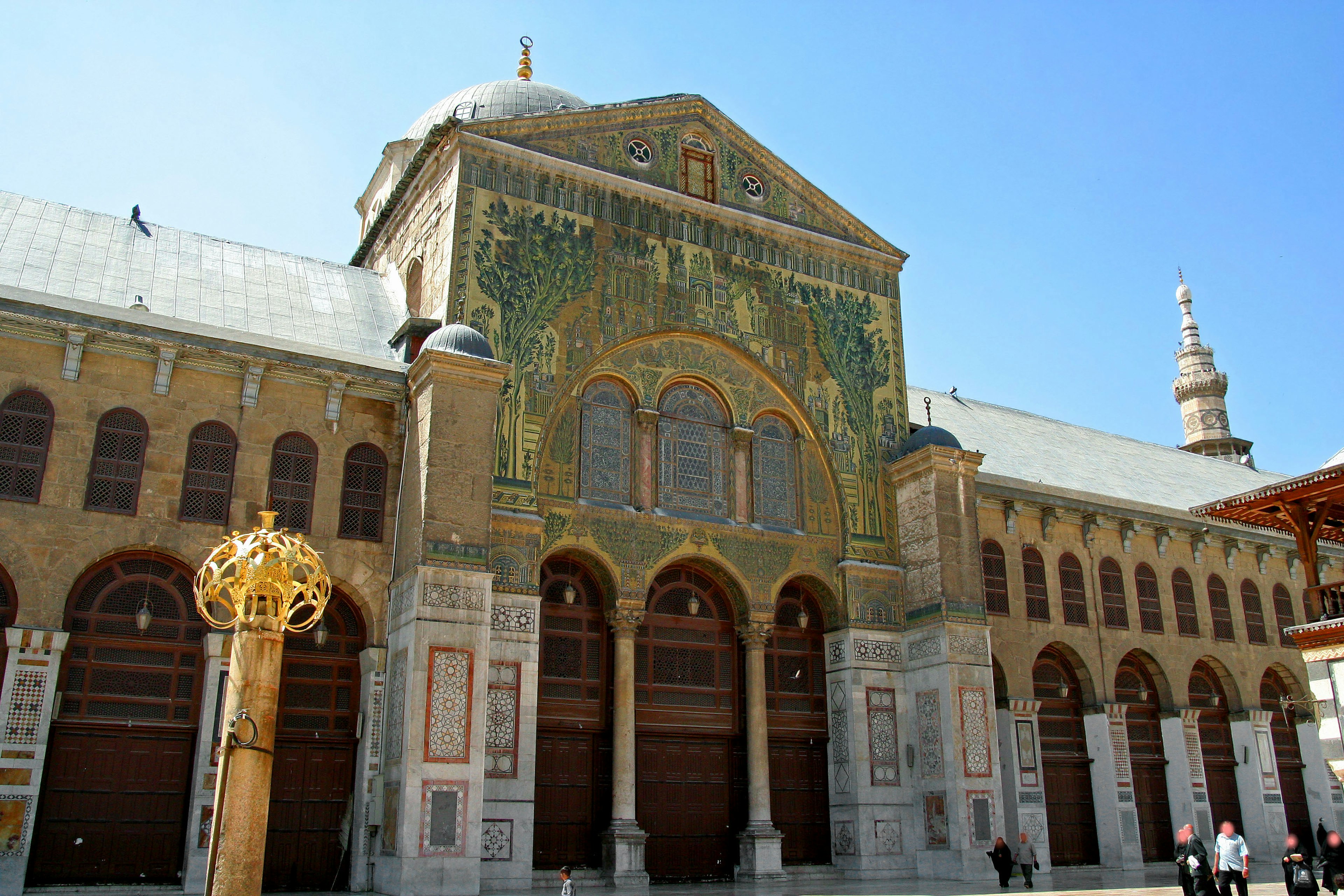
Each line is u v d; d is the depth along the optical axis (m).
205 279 24.69
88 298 21.94
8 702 17.84
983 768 24.33
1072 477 34.88
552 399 23.45
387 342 24.91
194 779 18.89
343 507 21.44
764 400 26.53
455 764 18.91
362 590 21.08
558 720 22.41
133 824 18.70
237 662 11.48
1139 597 31.86
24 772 17.69
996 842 23.19
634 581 23.39
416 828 18.31
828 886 22.12
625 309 25.05
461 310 23.05
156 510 19.86
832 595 25.89
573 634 23.19
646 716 23.55
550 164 25.08
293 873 19.66
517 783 20.33
